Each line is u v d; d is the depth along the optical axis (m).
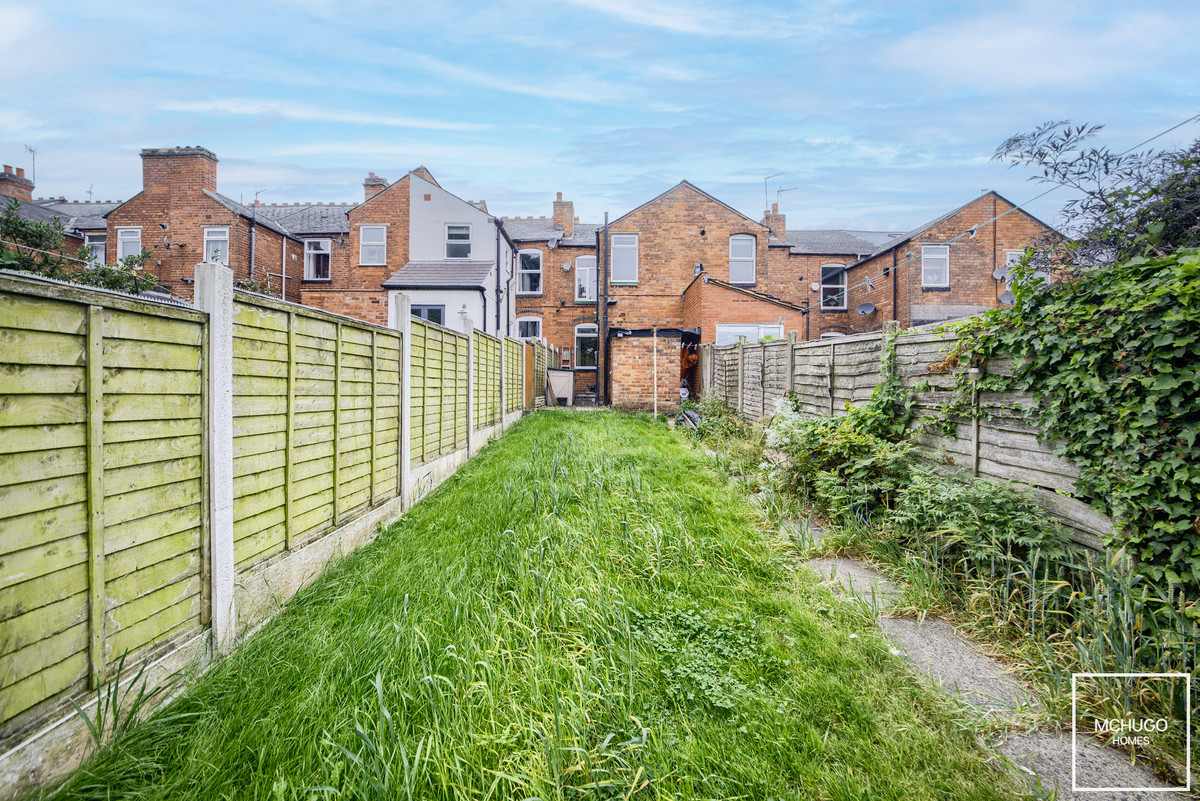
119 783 1.53
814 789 1.55
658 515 3.95
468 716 1.76
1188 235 3.68
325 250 19.42
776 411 6.54
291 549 2.93
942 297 16.59
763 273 18.33
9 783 1.40
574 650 2.20
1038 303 2.88
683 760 1.65
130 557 1.85
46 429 1.54
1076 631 2.37
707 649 2.31
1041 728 1.91
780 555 3.46
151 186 15.98
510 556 3.17
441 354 5.96
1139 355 2.34
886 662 2.24
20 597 1.46
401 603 2.59
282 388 2.83
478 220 17.64
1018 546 2.85
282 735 1.66
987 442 3.34
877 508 3.99
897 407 4.32
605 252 18.47
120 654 1.80
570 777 1.56
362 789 1.44
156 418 1.97
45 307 1.53
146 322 1.92
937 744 1.75
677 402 14.26
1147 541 2.29
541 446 7.29
